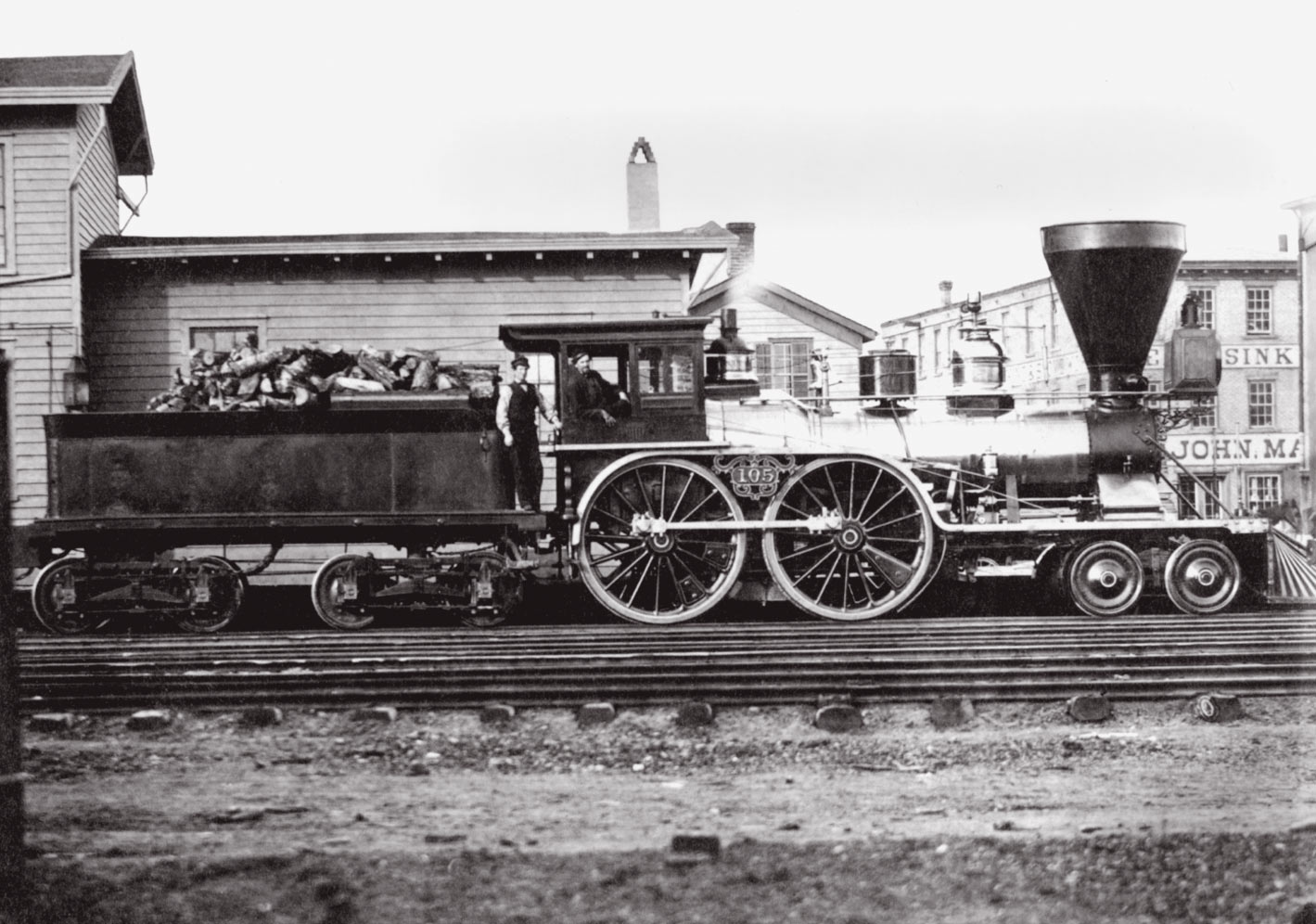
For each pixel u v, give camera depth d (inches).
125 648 507.2
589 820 302.2
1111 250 627.2
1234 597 644.7
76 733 389.4
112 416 587.5
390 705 411.8
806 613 650.2
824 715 393.1
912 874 259.9
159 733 389.7
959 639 508.1
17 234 788.6
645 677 426.9
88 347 833.5
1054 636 514.6
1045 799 319.9
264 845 278.8
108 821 301.1
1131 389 644.7
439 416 594.2
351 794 327.0
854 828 292.2
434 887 251.6
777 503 606.5
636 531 598.9
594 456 615.8
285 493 590.2
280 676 430.3
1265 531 620.1
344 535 602.5
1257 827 291.1
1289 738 379.2
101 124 837.8
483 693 416.5
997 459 631.8
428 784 337.7
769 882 255.0
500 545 600.4
